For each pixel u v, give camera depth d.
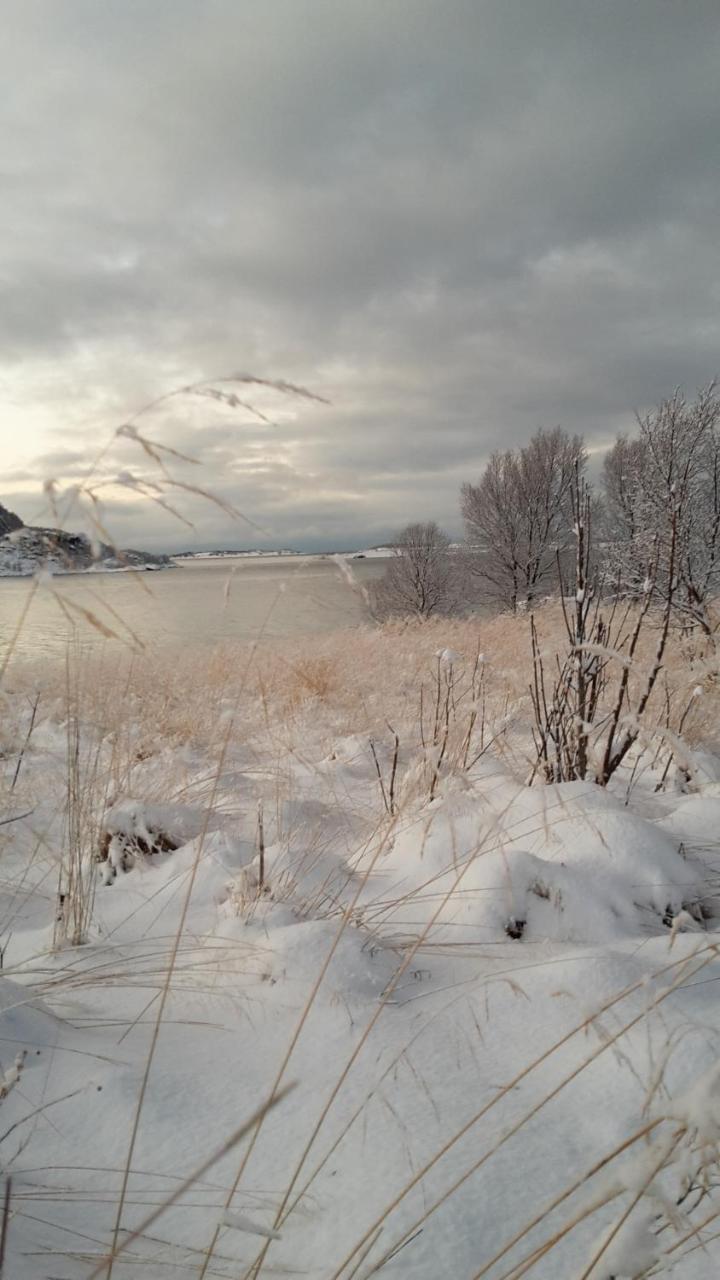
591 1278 0.94
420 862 2.86
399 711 5.54
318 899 2.67
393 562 29.42
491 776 3.64
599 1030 1.40
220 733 4.76
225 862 2.96
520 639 7.62
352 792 4.09
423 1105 1.56
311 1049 1.78
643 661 4.73
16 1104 1.56
